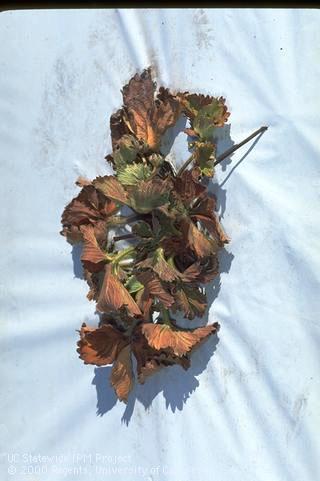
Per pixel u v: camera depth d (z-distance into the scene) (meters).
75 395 0.78
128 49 0.76
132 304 0.70
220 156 0.69
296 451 0.66
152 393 0.73
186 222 0.68
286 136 0.67
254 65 0.69
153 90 0.71
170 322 0.71
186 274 0.68
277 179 0.68
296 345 0.66
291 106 0.67
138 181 0.70
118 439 0.75
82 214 0.75
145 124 0.72
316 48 0.67
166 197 0.68
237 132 0.70
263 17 0.69
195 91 0.72
